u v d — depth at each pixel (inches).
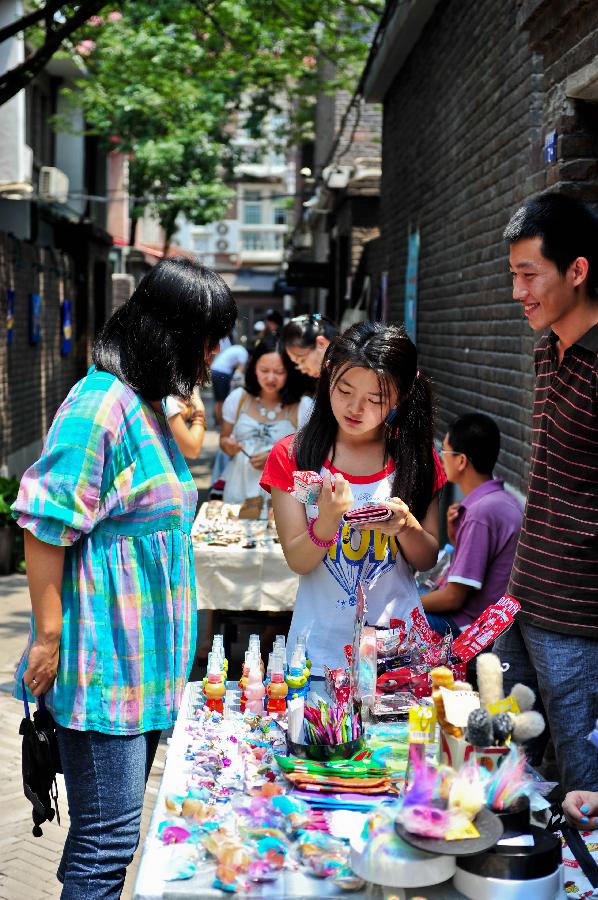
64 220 673.6
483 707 89.3
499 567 177.9
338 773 94.7
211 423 887.7
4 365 446.0
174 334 107.5
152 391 108.4
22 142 546.6
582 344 120.5
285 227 2247.8
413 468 122.9
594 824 96.6
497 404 260.4
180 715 109.3
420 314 398.0
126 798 106.2
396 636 114.9
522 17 193.0
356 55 589.3
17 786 181.8
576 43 169.5
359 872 79.5
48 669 103.7
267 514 235.6
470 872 79.4
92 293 744.3
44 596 102.9
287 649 121.3
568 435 123.0
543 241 118.1
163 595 107.2
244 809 88.0
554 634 127.6
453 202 326.0
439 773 83.9
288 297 1600.6
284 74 652.1
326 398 122.7
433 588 201.2
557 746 130.3
